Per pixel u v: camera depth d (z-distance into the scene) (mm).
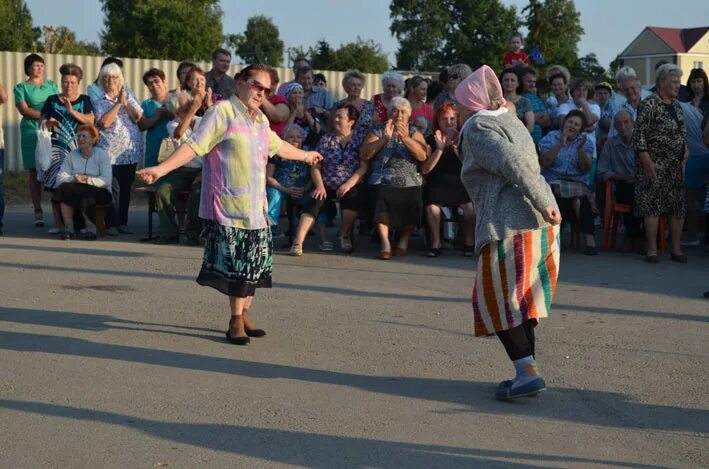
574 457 5090
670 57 69375
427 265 10906
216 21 36656
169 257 10992
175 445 5145
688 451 5211
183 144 6949
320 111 13539
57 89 13797
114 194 13141
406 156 11234
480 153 5820
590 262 11328
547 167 11977
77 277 9680
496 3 59750
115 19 36312
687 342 7578
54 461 4891
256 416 5637
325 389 6199
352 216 11555
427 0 61688
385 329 7809
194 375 6434
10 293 8836
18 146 20594
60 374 6375
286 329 7750
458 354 7102
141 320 7906
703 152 12344
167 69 22375
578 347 7383
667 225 12516
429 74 24938
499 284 5879
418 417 5691
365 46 47688
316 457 5012
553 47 48625
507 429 5512
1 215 12812
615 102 14250
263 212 7246
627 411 5879
